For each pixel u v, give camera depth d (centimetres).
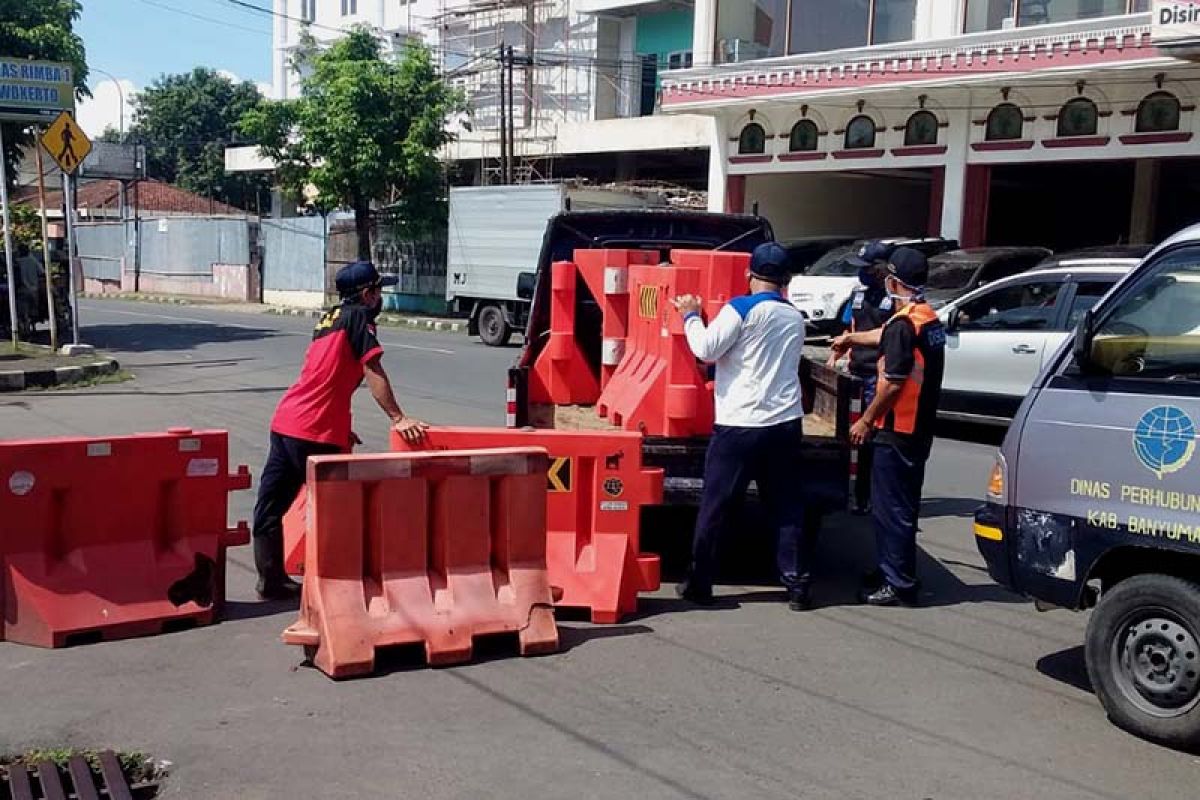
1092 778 454
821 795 434
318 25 3869
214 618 627
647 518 792
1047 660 593
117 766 441
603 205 2458
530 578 595
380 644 554
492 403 1448
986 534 564
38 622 579
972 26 2203
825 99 2353
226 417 1306
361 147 2986
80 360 1730
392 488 570
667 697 529
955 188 2220
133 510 609
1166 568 506
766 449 649
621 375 791
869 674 566
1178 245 505
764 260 646
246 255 3997
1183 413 484
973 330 1284
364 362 639
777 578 748
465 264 2522
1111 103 1998
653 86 3409
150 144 6512
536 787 435
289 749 465
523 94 3588
